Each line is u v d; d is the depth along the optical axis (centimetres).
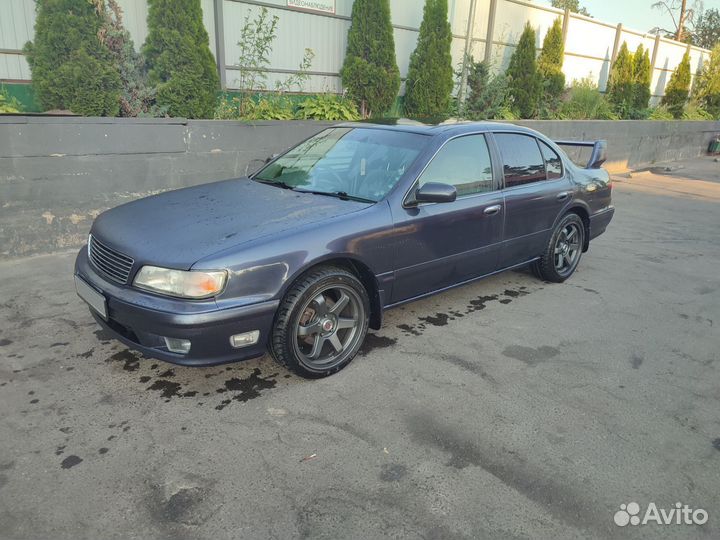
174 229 321
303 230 321
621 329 439
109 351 363
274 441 279
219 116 730
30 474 248
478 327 430
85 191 572
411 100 1008
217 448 272
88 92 604
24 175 529
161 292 290
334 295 348
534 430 297
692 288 547
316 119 819
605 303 494
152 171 615
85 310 426
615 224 832
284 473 256
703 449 288
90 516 226
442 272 409
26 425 284
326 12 884
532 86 1203
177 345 291
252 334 302
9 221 531
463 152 419
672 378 363
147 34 708
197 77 678
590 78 1528
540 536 225
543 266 523
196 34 675
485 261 446
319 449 274
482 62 1080
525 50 1180
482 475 260
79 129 552
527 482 256
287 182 411
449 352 385
